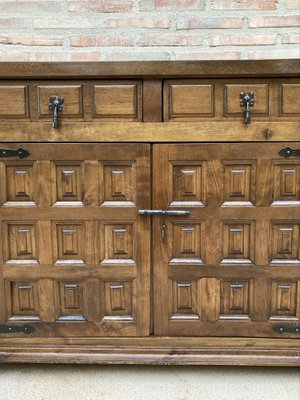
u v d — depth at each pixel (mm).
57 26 1729
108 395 1335
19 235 1354
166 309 1382
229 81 1272
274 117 1285
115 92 1284
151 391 1354
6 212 1340
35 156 1315
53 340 1402
